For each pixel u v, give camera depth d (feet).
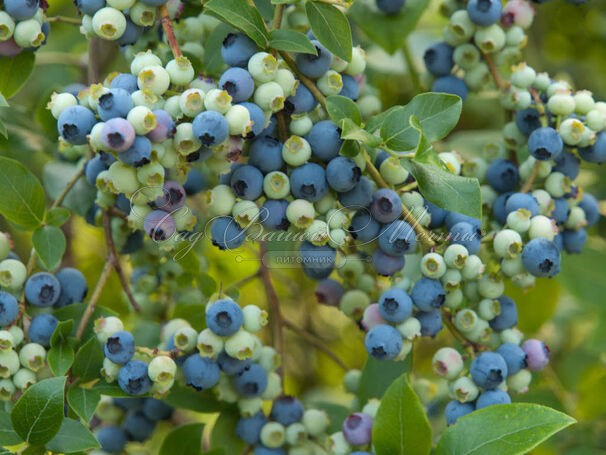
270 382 3.14
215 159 2.86
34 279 2.97
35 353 2.91
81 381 2.93
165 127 2.78
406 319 2.94
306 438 3.15
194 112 2.80
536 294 3.60
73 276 3.05
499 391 2.94
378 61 3.62
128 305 3.36
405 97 3.90
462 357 3.02
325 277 3.12
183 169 2.86
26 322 2.97
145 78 2.81
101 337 2.92
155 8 2.91
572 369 3.81
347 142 2.87
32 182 2.99
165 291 3.29
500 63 3.20
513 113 3.21
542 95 3.14
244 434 3.14
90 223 3.24
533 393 3.50
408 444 2.86
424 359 4.22
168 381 2.91
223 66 3.08
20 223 2.99
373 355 2.96
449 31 3.18
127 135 2.75
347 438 3.01
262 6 3.14
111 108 2.77
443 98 2.87
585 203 3.20
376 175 2.91
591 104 3.09
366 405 3.09
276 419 3.15
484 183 3.18
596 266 3.49
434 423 3.50
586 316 3.95
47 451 2.85
